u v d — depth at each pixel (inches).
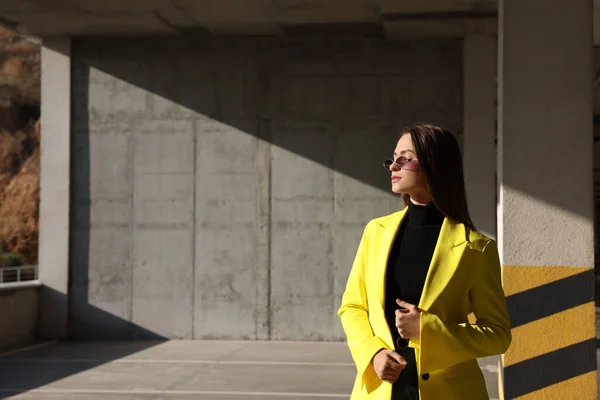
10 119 1721.2
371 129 485.1
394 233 98.4
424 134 96.4
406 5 418.3
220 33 482.0
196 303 491.2
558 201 230.5
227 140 493.4
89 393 315.9
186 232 493.7
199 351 439.8
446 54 482.6
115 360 407.2
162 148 497.0
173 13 444.1
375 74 486.3
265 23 459.5
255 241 489.4
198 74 495.8
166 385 334.0
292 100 489.7
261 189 490.3
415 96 483.5
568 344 226.5
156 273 494.6
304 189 487.8
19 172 1689.2
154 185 497.0
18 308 475.8
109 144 500.4
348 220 484.4
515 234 231.3
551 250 229.8
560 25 233.8
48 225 499.2
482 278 95.0
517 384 227.3
